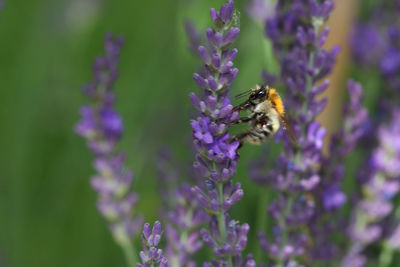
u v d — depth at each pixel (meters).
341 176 0.43
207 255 0.45
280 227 0.42
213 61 0.36
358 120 0.44
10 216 0.51
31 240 0.51
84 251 0.51
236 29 0.36
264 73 0.45
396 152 0.46
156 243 0.36
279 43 0.44
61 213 0.53
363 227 0.46
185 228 0.42
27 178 0.53
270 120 0.44
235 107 0.44
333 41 0.50
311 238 0.43
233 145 0.37
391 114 0.50
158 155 0.47
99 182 0.46
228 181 0.37
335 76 0.50
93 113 0.46
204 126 0.37
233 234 0.37
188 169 0.47
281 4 0.44
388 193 0.46
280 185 0.42
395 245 0.47
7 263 0.50
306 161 0.42
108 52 0.46
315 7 0.41
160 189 0.47
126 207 0.46
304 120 0.41
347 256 0.45
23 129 0.55
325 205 0.43
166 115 0.55
